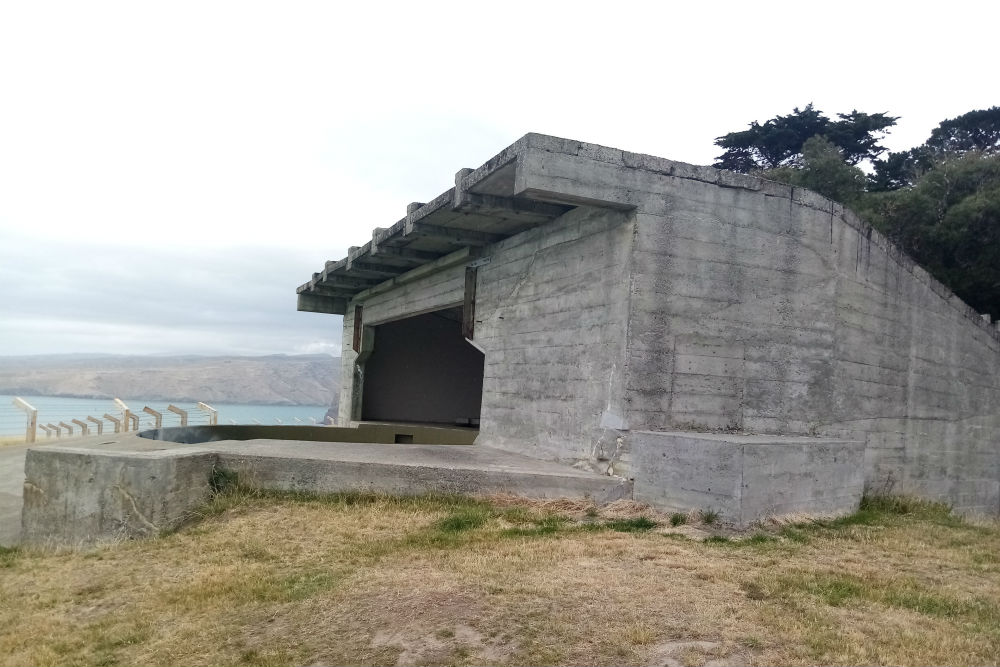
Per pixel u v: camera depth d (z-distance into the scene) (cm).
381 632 435
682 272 851
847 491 832
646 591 494
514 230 1098
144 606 533
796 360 929
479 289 1203
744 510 698
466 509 742
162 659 432
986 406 1327
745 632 423
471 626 432
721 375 869
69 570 638
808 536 691
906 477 1111
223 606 511
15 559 692
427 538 648
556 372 963
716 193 880
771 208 919
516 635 418
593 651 397
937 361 1194
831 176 2664
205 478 768
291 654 418
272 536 671
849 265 1005
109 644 468
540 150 782
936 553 655
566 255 966
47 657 452
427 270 1382
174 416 2253
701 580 529
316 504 753
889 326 1084
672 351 840
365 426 1620
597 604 465
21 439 1750
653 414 826
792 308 929
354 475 783
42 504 750
